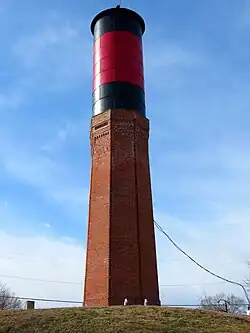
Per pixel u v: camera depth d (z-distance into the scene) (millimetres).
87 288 33188
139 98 38656
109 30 40250
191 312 27062
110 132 36688
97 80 39438
